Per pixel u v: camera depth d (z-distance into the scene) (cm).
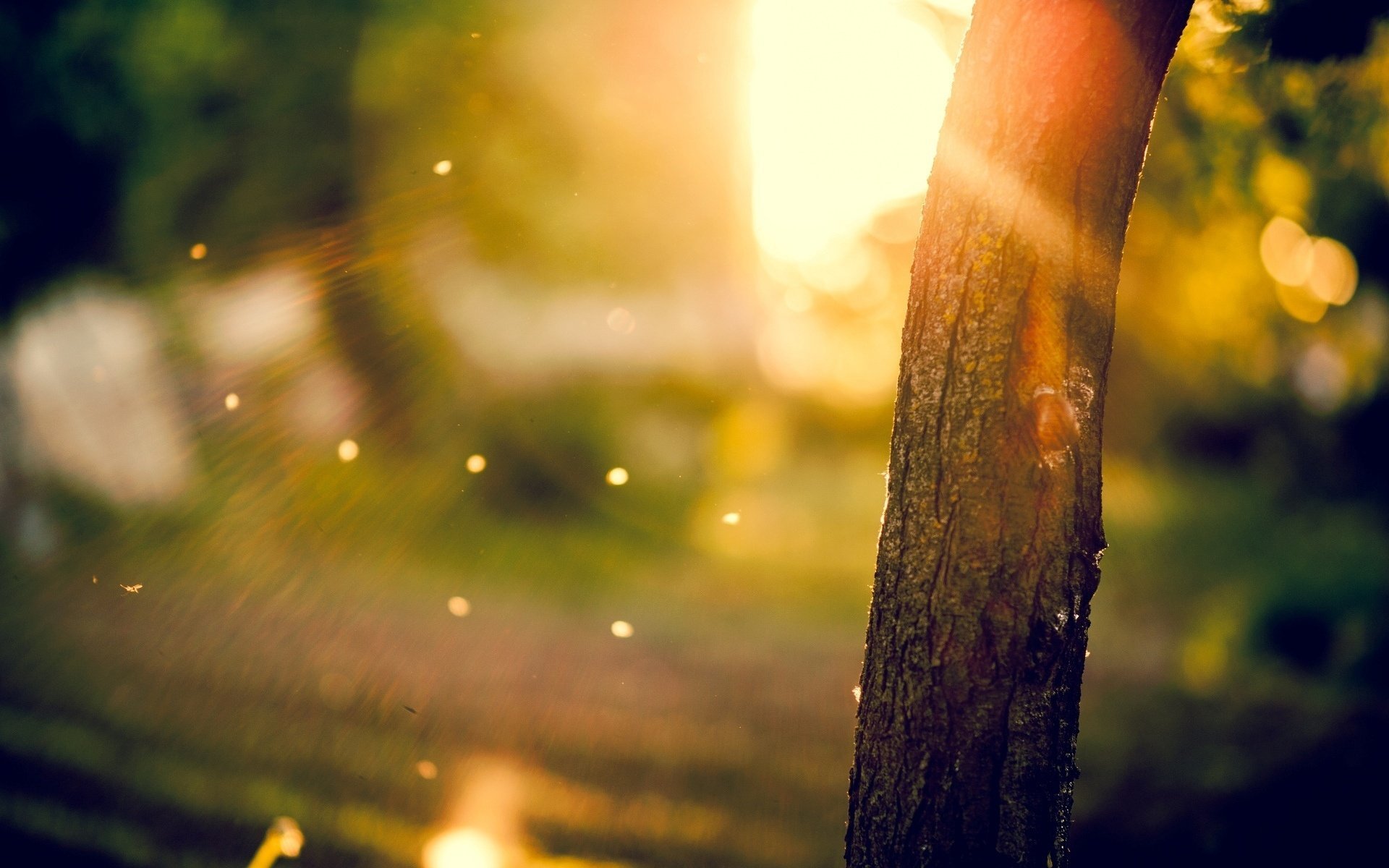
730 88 1109
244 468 999
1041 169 181
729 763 594
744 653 841
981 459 183
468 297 1054
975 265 185
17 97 995
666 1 1056
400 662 719
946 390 187
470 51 1004
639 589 1016
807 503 1648
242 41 1027
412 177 973
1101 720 742
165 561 887
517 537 1081
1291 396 1698
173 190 1047
